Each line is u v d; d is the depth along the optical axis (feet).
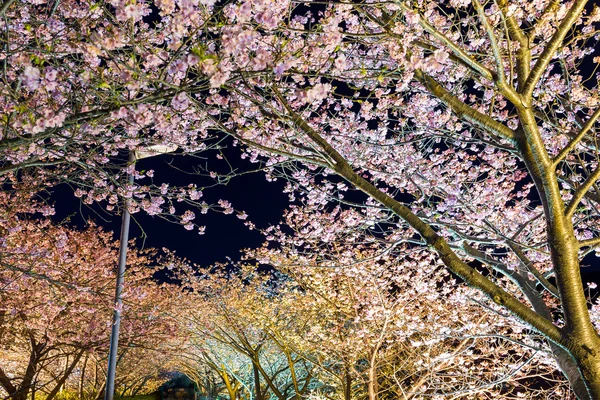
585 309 12.91
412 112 25.05
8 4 12.07
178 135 23.41
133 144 23.24
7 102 17.07
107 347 44.24
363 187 14.66
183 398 102.12
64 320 41.86
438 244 13.91
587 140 20.17
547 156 13.12
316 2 14.96
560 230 13.08
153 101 14.99
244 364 65.05
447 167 27.78
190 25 14.88
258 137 23.94
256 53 13.92
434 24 19.71
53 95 16.61
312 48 15.92
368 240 25.95
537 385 41.27
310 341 44.98
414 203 26.61
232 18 15.51
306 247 38.11
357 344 38.45
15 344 45.70
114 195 22.84
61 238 36.99
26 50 16.10
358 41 17.78
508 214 26.09
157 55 15.05
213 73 12.54
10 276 34.65
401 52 15.35
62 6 20.33
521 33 14.28
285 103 15.74
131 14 11.97
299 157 15.60
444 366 35.99
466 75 23.21
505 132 14.53
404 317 35.50
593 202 20.83
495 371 35.04
